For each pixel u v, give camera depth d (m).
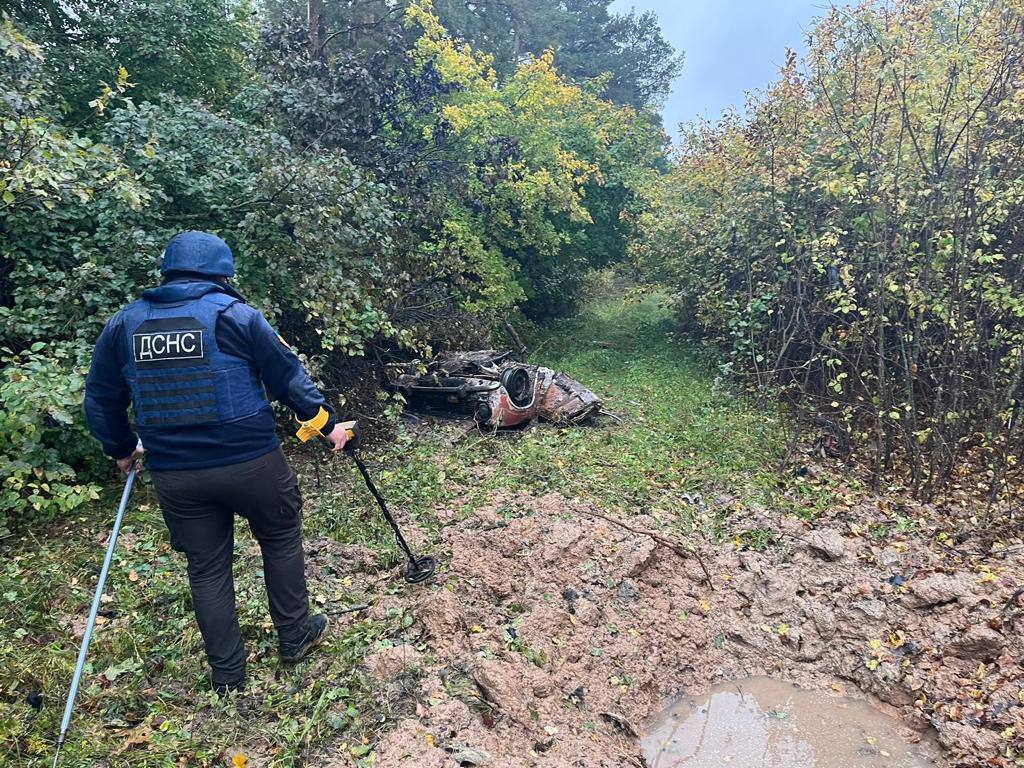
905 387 6.22
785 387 7.18
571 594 3.74
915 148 5.95
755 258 9.09
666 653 3.54
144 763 2.43
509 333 13.09
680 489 5.43
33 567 3.72
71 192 4.58
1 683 2.75
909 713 3.18
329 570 3.83
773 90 8.02
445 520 4.60
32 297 4.66
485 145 11.77
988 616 3.51
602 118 16.97
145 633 3.19
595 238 16.48
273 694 2.82
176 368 2.54
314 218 5.55
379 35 15.17
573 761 2.67
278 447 2.79
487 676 2.92
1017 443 5.55
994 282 5.88
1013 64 5.75
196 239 2.73
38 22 8.20
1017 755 2.81
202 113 5.96
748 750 3.00
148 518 4.36
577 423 7.41
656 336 14.02
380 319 6.09
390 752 2.51
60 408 3.87
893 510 5.02
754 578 4.07
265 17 14.75
